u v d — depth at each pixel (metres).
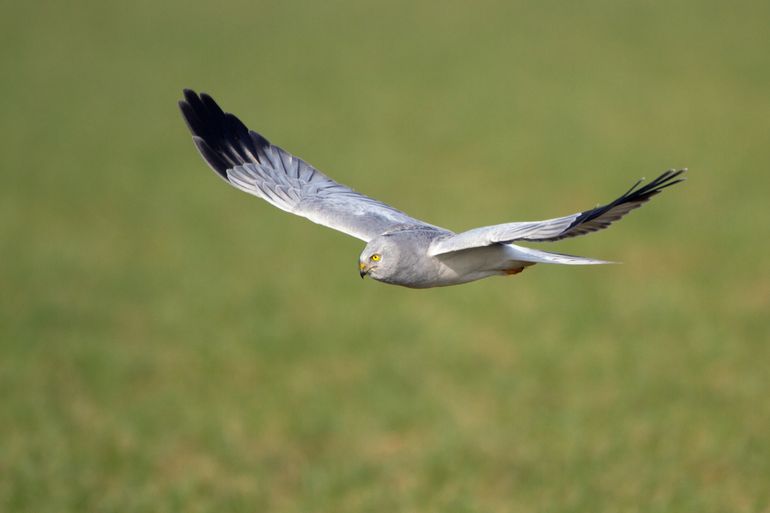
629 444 12.53
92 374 15.52
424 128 34.06
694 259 20.69
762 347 15.78
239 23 53.91
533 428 13.08
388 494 11.63
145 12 56.62
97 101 38.88
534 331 17.05
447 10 56.31
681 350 15.77
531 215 23.97
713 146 30.33
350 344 16.62
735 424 12.97
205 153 7.76
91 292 19.58
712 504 10.98
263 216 25.33
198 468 12.71
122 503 11.55
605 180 27.23
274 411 14.04
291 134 33.22
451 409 13.93
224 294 19.31
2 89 40.88
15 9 57.62
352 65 44.41
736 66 41.44
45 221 24.84
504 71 42.41
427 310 18.30
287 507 11.59
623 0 56.88
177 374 15.59
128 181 28.69
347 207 7.43
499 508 11.23
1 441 13.22
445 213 24.27
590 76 40.84
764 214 23.34
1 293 19.39
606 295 18.77
